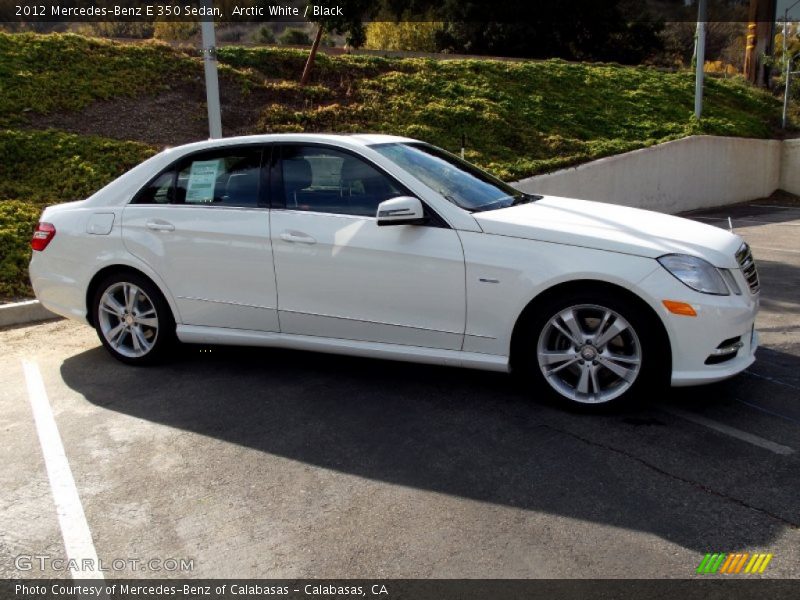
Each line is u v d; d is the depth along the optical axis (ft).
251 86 47.83
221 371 16.44
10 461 12.15
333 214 14.60
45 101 39.22
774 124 70.03
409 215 13.37
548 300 13.15
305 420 13.52
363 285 14.23
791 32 103.91
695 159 56.29
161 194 16.38
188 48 50.80
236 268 15.33
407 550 9.24
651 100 63.67
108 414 14.11
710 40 143.43
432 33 98.89
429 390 14.82
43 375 16.57
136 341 16.88
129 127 39.58
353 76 54.24
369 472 11.39
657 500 10.22
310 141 15.23
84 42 46.06
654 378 12.83
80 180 32.58
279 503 10.53
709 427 12.63
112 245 16.49
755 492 10.37
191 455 12.21
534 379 13.55
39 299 17.89
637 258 12.52
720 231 14.07
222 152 15.97
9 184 31.35
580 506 10.12
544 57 100.53
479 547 9.25
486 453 11.89
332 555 9.20
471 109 51.75
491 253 13.25
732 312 12.44
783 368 15.67
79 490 11.10
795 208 57.16
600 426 12.78
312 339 15.08
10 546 9.65
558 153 50.37
